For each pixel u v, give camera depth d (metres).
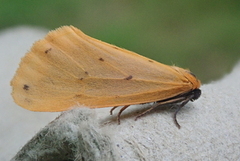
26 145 0.07
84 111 0.07
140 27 0.15
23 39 0.14
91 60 0.08
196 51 0.14
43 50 0.08
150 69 0.08
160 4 0.16
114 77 0.08
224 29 0.14
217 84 0.09
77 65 0.08
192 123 0.08
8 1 0.16
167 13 0.15
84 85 0.08
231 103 0.08
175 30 0.15
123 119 0.08
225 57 0.14
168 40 0.14
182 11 0.15
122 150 0.07
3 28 0.15
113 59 0.08
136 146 0.07
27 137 0.09
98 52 0.08
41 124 0.10
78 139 0.07
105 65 0.08
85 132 0.07
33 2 0.16
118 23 0.15
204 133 0.07
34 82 0.08
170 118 0.08
